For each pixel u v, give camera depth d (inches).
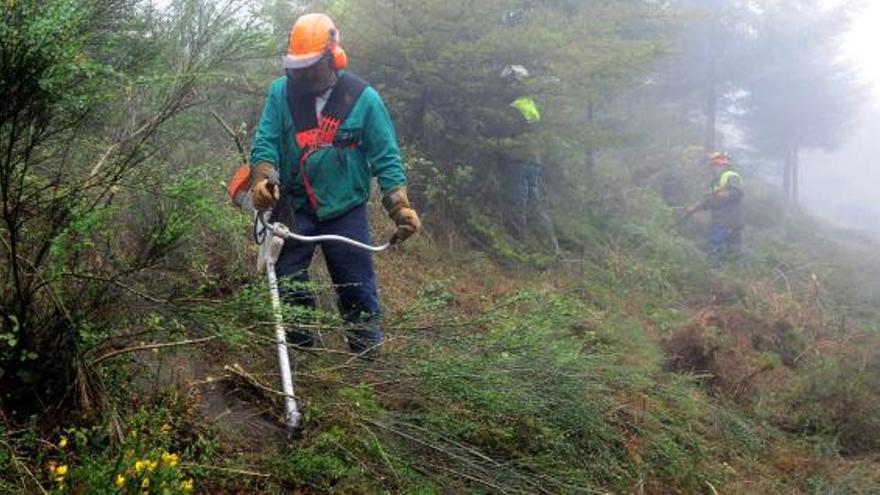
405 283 245.8
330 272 157.2
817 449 209.6
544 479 135.6
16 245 108.7
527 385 145.7
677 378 220.5
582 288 311.3
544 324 164.6
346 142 152.3
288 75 150.2
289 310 124.7
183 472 109.7
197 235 153.6
